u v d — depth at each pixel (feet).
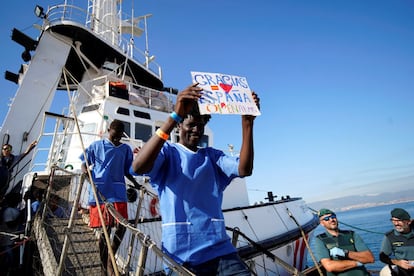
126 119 24.04
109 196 12.76
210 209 6.33
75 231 14.84
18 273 14.52
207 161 6.83
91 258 12.94
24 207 18.53
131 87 28.55
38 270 14.01
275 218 25.23
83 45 29.60
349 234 14.37
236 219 21.76
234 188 25.62
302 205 31.78
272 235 23.63
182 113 5.83
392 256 16.66
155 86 39.58
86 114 24.07
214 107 6.42
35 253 14.67
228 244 6.27
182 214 6.12
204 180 6.52
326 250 14.02
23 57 26.45
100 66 32.76
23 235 14.60
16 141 22.56
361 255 13.47
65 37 28.09
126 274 10.90
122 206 13.01
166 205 6.35
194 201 6.22
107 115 23.02
